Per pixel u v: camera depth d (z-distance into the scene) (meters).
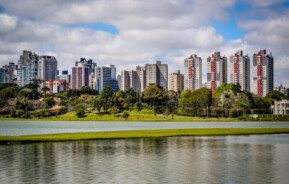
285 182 46.53
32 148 78.31
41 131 151.62
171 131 121.81
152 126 198.38
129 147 81.38
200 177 49.31
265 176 49.91
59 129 167.50
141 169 54.88
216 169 54.88
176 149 78.38
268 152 73.94
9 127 186.25
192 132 119.19
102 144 86.88
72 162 61.00
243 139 102.12
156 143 89.94
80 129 167.75
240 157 67.25
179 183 46.16
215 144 88.25
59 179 48.06
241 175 50.62
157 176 49.94
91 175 50.53
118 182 46.56
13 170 53.84
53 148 78.56
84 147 80.75
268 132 124.75
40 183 45.94
